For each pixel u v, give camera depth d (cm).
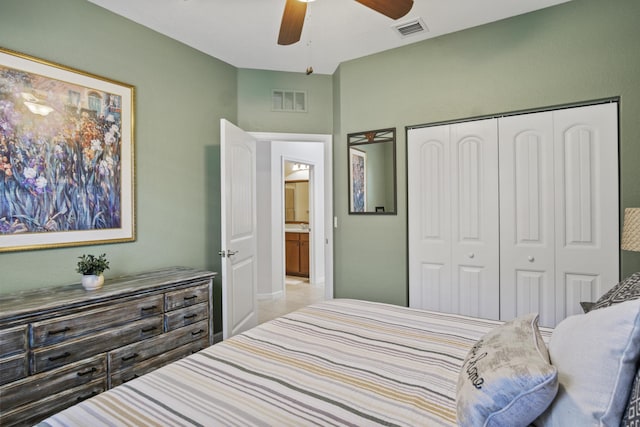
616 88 231
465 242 287
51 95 213
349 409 99
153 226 273
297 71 362
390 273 320
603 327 81
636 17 225
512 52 264
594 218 241
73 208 223
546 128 255
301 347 142
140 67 264
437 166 297
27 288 204
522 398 78
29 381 165
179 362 131
